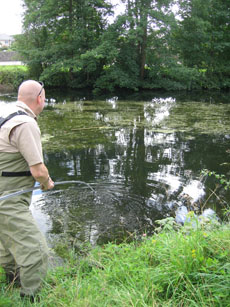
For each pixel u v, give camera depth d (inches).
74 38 746.8
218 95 679.7
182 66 759.7
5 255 88.5
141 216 162.4
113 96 674.2
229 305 68.0
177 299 72.8
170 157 254.2
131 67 778.8
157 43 753.0
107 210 167.5
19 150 79.7
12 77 832.9
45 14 747.4
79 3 777.6
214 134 328.5
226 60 862.5
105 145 289.3
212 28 837.8
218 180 207.2
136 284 80.1
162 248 94.4
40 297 78.7
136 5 722.8
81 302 73.4
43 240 84.4
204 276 76.4
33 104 86.1
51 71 753.6
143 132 338.6
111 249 109.3
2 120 80.6
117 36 734.5
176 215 162.1
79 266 101.1
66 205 173.0
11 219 80.0
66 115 440.5
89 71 788.0
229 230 96.1
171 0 717.3
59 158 251.3
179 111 469.1
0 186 81.3
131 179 209.0
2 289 81.9
